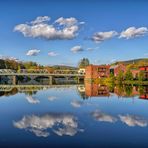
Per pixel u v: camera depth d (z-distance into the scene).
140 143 34.00
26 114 54.94
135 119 49.22
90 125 43.84
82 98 87.94
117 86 141.38
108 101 78.56
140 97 87.69
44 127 42.34
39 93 109.38
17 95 99.44
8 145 32.84
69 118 50.19
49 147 32.22
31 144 33.28
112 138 36.16
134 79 156.88
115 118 50.19
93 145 33.09
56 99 85.25
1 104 71.81
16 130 40.12
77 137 36.50
